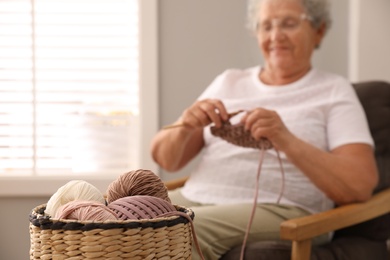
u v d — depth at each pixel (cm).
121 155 285
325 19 218
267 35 213
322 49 280
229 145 204
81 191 107
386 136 216
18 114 287
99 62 287
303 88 210
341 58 280
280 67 211
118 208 100
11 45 286
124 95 288
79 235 95
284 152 185
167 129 217
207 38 280
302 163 185
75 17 287
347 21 279
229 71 225
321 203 200
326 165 185
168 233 98
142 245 95
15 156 287
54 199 106
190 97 280
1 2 285
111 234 94
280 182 196
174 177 278
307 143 187
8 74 287
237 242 182
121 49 288
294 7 209
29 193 276
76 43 287
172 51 279
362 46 267
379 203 193
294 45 209
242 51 279
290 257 169
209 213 183
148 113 278
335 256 186
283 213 190
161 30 279
